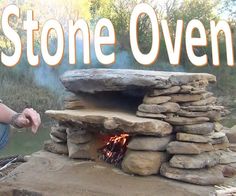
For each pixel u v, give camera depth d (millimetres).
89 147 1396
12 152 2768
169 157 1275
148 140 1240
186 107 1243
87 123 1302
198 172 1210
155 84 1222
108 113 1320
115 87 1296
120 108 1432
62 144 1481
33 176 1288
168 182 1204
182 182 1204
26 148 2873
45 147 1518
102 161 1385
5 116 738
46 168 1347
